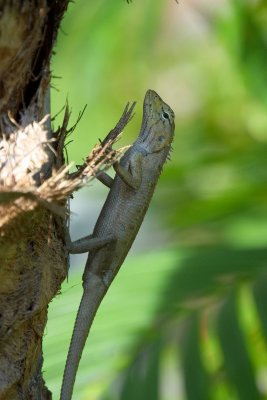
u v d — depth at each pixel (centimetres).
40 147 665
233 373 967
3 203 629
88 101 1645
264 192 1327
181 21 2047
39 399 738
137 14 1517
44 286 693
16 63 672
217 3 1578
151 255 1102
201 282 1037
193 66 2012
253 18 1476
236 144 1560
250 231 1178
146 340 977
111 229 875
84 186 649
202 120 1783
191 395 949
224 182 1367
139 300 1022
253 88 1490
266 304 995
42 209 652
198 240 1193
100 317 1008
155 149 930
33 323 698
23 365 699
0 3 652
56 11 689
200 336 980
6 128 679
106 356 966
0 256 660
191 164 1391
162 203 1394
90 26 1499
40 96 683
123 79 1883
